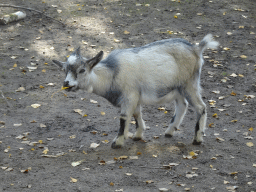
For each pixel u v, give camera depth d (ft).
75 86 23.36
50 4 56.39
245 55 44.06
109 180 21.98
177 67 25.71
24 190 20.85
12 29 48.52
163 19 53.31
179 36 48.29
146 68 25.09
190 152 25.44
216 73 40.09
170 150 26.14
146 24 51.60
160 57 25.43
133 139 27.81
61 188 21.03
